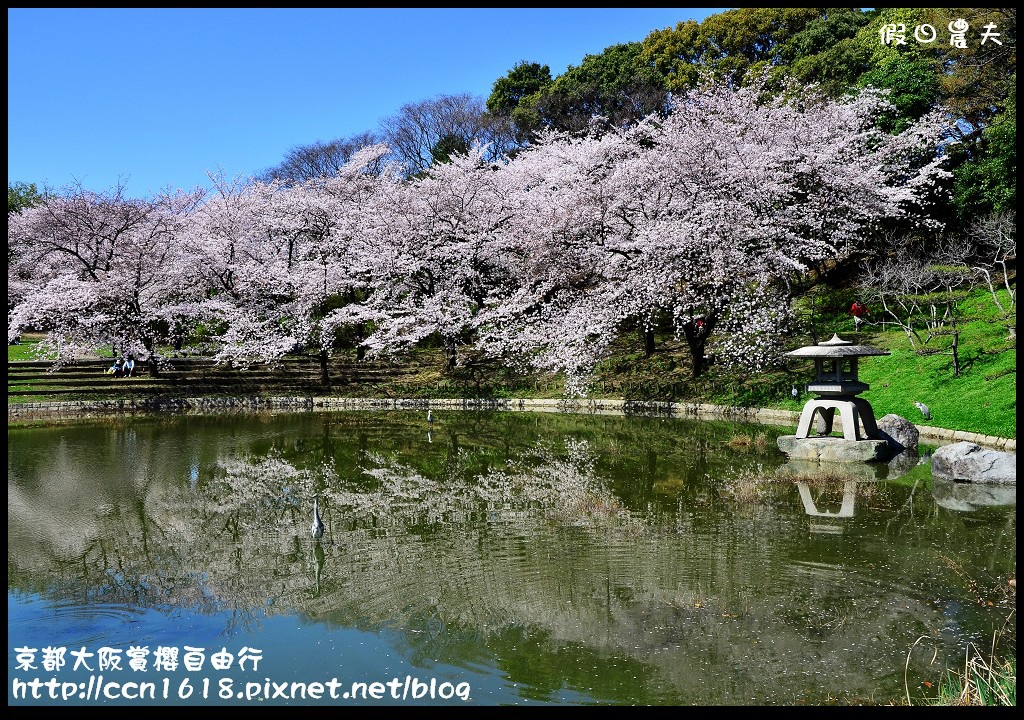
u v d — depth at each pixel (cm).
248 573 881
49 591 839
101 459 1655
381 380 2975
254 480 1426
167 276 3117
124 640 705
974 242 2380
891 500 1168
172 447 1819
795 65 3294
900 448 1556
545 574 847
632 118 3966
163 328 3606
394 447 1809
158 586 847
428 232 3028
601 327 2250
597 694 583
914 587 787
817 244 2258
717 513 1101
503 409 2589
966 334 2027
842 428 1695
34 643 703
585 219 2441
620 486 1311
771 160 2181
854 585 795
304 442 1892
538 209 2686
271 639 699
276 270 3056
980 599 752
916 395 1848
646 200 2378
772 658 634
